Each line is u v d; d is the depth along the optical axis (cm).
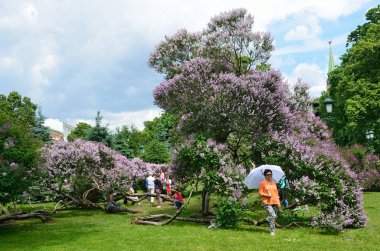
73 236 1177
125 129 4931
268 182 1180
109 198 1900
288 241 1033
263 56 1959
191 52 2219
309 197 1320
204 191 1535
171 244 1012
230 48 1964
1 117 1362
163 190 2528
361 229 1247
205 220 1395
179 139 1758
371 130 3778
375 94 3531
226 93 1557
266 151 1466
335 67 4519
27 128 1424
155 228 1311
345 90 3819
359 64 3775
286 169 1390
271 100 1534
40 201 2431
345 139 4331
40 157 1440
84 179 1984
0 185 1260
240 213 1280
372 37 3703
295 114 1930
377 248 933
